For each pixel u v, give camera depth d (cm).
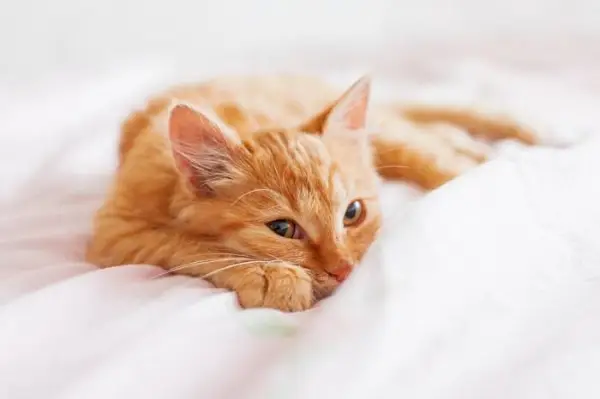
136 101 59
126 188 41
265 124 42
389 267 31
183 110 37
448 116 51
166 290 35
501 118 49
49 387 29
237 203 37
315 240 37
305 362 28
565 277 33
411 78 68
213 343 31
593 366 29
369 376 28
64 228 42
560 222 35
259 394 27
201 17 77
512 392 28
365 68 71
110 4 73
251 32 78
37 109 59
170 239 38
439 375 28
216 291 35
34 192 48
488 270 32
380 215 40
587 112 52
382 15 79
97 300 33
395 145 45
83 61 73
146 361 30
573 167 38
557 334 30
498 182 35
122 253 39
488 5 77
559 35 73
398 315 29
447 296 31
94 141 54
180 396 29
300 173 38
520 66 67
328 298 35
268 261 36
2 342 31
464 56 73
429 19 79
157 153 41
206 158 38
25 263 39
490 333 30
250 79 50
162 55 76
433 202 34
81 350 30
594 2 74
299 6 78
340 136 40
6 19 70
